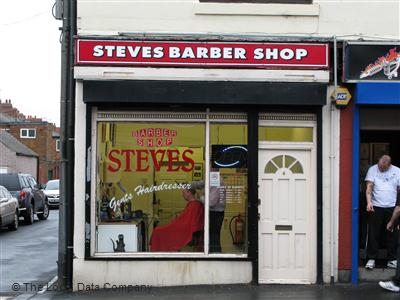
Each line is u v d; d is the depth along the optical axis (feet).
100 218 32.24
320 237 31.81
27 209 71.41
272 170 32.53
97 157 32.22
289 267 32.24
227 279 31.68
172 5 32.24
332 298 28.50
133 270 31.58
